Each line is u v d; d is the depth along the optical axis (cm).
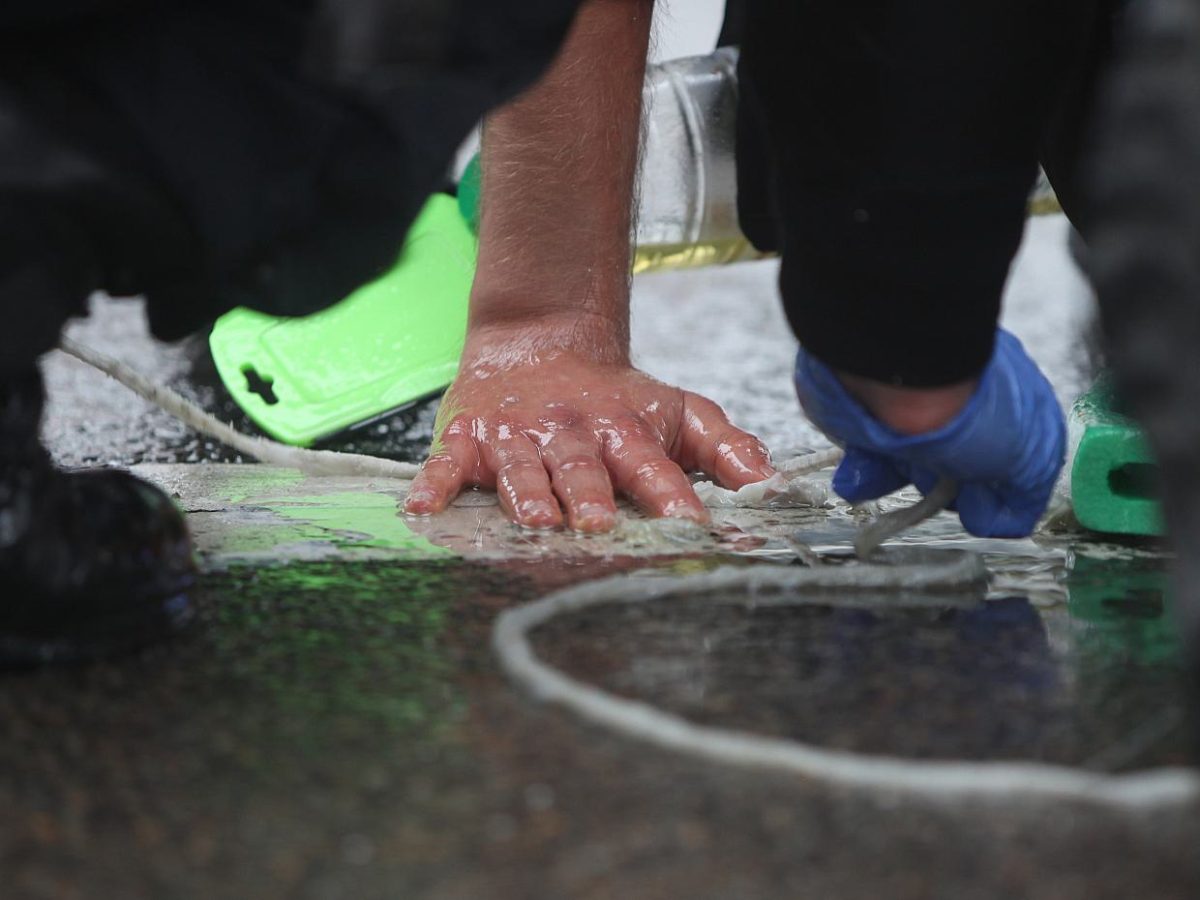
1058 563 345
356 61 218
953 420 303
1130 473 367
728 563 344
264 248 250
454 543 362
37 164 222
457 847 192
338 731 230
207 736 229
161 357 693
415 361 513
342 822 199
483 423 412
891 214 276
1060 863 187
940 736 228
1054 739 227
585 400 416
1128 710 240
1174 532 200
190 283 259
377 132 236
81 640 264
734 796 205
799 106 281
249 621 293
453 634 283
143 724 234
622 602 303
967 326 285
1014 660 268
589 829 196
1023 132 276
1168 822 197
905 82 267
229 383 507
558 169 423
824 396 314
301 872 185
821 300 290
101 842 193
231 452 502
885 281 281
